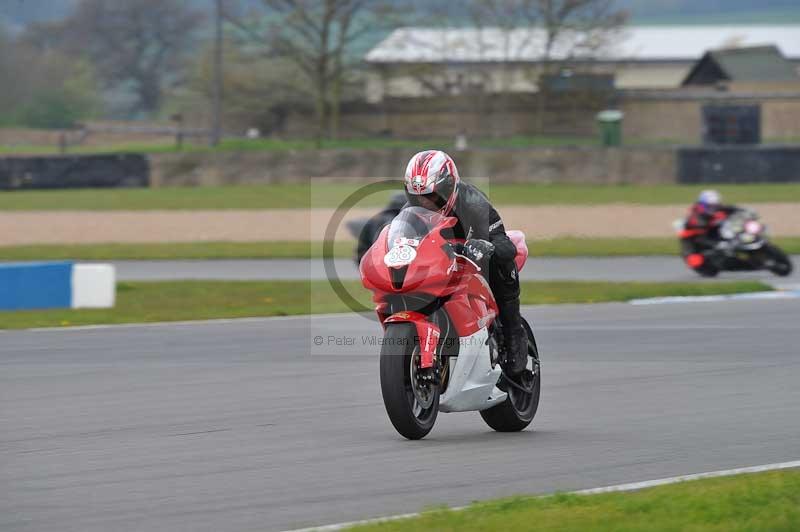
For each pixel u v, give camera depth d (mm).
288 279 64312
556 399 30125
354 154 142875
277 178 143375
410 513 18469
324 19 188375
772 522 16641
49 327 45000
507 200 112000
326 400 29750
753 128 192875
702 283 59031
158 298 55594
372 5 192000
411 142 183625
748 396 30109
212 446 23906
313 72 190625
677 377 33312
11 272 51562
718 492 18672
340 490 20031
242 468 21812
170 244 85438
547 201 111188
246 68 195750
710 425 26250
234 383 32406
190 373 34156
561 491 19906
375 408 28625
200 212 110875
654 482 20406
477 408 24797
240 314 48938
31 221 102750
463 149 140625
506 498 18766
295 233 94000
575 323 45656
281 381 32781
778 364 35531
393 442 24359
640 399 29891
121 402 29344
